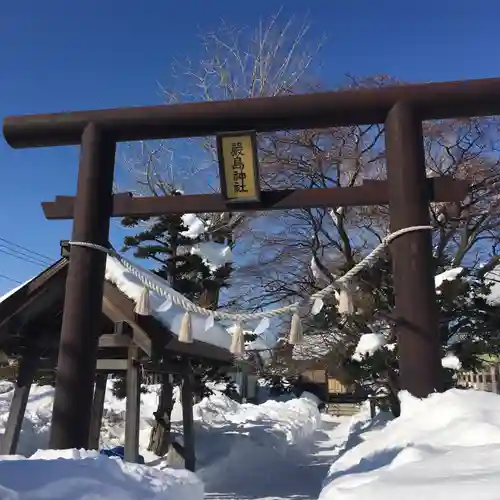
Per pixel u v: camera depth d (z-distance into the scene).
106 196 8.23
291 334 7.00
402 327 6.98
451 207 16.69
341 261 19.09
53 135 8.44
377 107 7.67
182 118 8.09
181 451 10.55
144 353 8.80
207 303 14.69
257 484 10.29
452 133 17.09
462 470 3.87
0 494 3.38
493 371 16.52
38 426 12.47
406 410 6.40
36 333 9.62
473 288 11.58
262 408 21.31
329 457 14.98
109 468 4.67
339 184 17.97
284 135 17.61
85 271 7.79
